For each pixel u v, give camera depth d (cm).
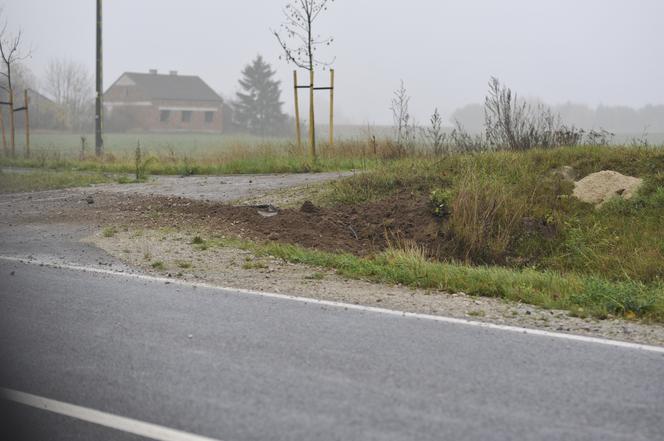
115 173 2011
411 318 600
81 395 425
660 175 1138
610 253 996
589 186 1151
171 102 10081
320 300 659
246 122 11025
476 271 787
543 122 1566
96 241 955
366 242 1070
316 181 1443
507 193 1137
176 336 541
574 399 425
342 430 377
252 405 409
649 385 450
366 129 2294
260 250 903
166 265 810
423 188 1231
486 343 532
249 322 580
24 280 728
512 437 372
